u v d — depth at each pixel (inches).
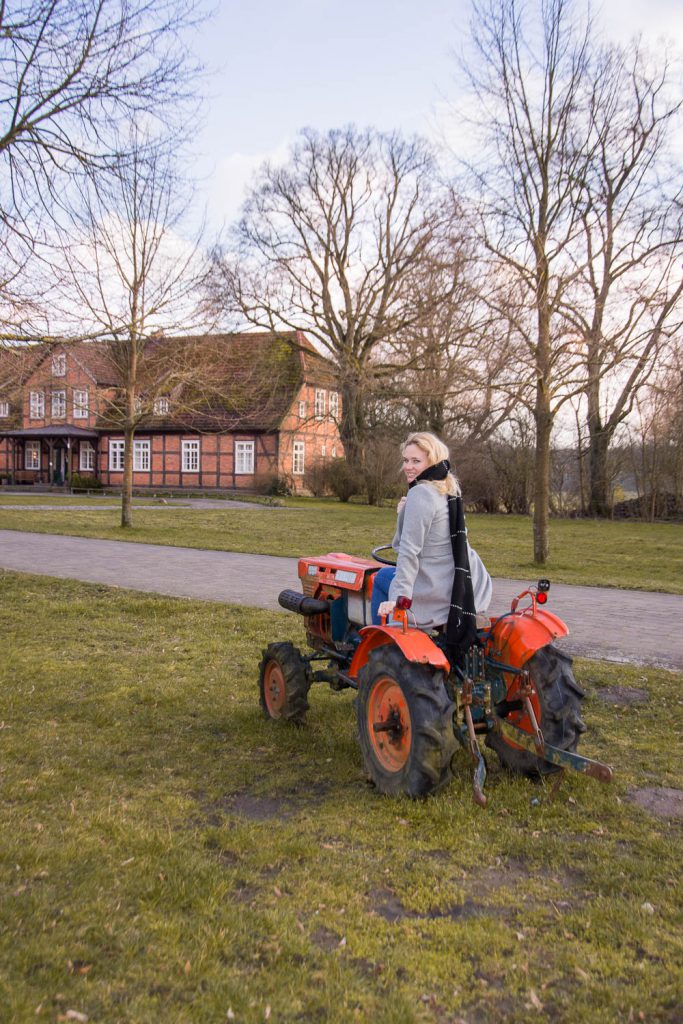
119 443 2237.9
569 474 1612.9
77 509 1293.1
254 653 335.6
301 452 2199.8
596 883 151.4
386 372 1503.4
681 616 441.7
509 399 708.7
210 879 145.7
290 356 2096.5
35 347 440.8
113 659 322.3
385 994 117.7
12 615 401.4
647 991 120.0
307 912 138.6
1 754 210.7
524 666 188.4
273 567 610.5
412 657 172.4
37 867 148.1
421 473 188.9
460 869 156.0
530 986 120.7
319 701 269.0
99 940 126.2
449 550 186.1
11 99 366.9
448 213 717.3
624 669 313.4
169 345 926.4
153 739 229.6
